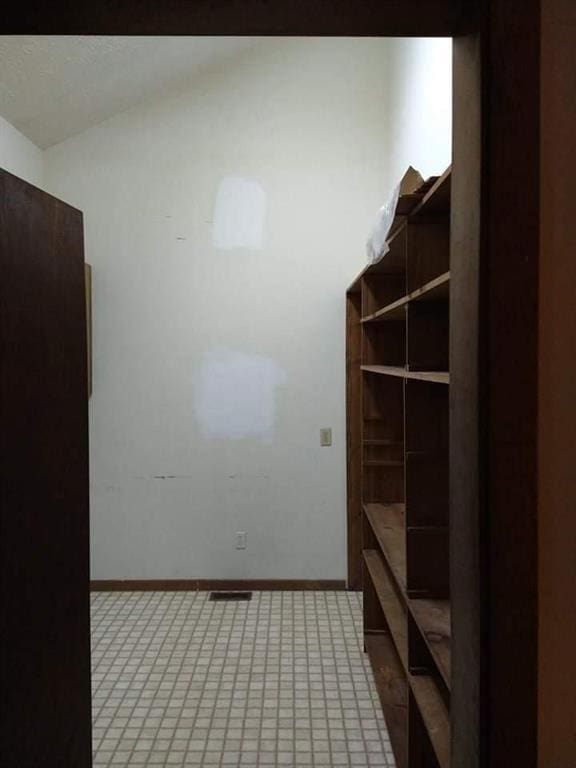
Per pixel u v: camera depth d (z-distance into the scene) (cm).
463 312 101
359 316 385
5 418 136
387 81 381
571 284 94
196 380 392
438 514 191
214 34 107
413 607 183
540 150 93
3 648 133
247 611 362
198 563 396
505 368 93
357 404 387
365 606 315
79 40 283
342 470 394
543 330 94
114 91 352
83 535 179
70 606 169
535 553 94
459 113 102
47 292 157
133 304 390
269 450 394
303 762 224
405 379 188
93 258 389
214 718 252
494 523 94
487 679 95
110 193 387
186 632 333
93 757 224
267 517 395
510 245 93
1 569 133
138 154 386
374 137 386
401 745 226
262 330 391
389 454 315
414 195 172
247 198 388
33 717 147
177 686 277
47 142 376
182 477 395
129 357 391
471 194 96
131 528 395
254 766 222
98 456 394
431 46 262
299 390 393
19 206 143
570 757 96
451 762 113
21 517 143
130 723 248
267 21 101
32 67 289
